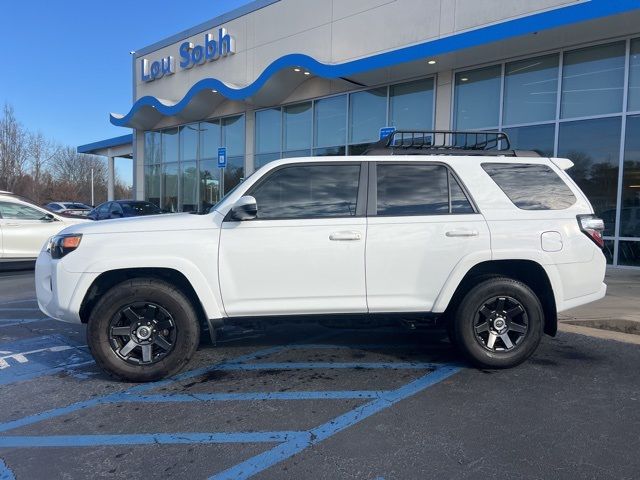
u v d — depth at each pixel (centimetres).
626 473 284
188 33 1984
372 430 340
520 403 385
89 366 478
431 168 455
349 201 443
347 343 559
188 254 419
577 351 518
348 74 1285
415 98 1325
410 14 1277
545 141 1111
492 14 1126
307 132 1598
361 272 433
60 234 435
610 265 1033
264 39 1678
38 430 343
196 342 430
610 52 1016
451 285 438
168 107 1842
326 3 1480
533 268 459
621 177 1014
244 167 1812
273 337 586
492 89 1185
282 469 291
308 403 386
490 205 449
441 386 421
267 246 425
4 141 3869
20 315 705
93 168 5519
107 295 416
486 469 289
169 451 313
